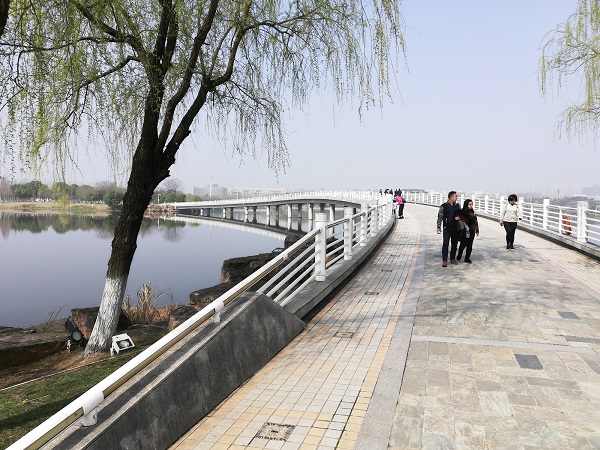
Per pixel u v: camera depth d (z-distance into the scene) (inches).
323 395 180.7
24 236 2237.9
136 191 335.9
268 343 222.7
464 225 477.1
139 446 131.0
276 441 147.4
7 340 360.2
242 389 187.2
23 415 225.0
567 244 612.4
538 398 177.0
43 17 261.3
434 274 434.3
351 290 370.3
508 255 547.2
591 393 181.2
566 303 323.0
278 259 248.5
